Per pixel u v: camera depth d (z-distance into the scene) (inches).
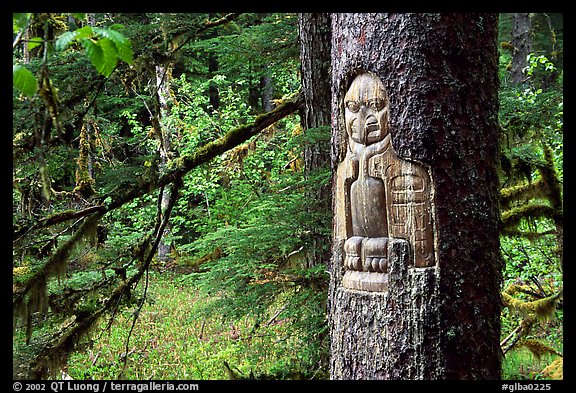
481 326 125.1
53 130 183.3
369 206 131.6
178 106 487.5
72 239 190.4
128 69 207.2
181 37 215.5
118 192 197.8
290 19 251.8
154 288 446.9
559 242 234.5
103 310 207.5
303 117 224.5
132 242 220.1
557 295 230.4
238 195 408.2
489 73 130.7
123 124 526.0
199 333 349.1
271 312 293.4
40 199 206.8
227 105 558.6
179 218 463.2
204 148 209.6
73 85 187.5
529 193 231.1
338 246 142.7
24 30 72.1
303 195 210.2
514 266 279.4
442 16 125.0
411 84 125.1
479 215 126.4
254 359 240.4
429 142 123.6
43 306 191.6
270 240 201.3
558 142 262.4
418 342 123.7
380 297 129.1
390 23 127.4
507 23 526.0
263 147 438.0
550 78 431.5
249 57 261.0
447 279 123.3
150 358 304.5
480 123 127.9
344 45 137.0
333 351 142.8
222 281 215.9
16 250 185.3
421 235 125.0
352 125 135.2
